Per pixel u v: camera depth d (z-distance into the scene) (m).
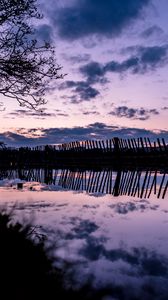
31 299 2.66
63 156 22.42
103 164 18.42
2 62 8.87
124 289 4.49
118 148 17.11
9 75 9.02
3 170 32.44
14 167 30.41
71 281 3.19
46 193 14.97
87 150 20.16
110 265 5.38
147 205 11.21
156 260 5.70
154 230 7.65
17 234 3.42
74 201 12.24
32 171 25.88
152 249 6.30
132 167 16.38
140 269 5.25
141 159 15.80
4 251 3.06
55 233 7.20
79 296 2.90
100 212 9.95
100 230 7.66
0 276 2.74
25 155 27.86
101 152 18.75
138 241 6.78
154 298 4.25
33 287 2.75
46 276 2.98
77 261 5.45
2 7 8.62
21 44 8.95
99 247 6.34
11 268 2.86
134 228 7.84
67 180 19.11
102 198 13.21
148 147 15.53
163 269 5.27
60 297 2.82
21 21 8.85
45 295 2.75
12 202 11.84
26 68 8.94
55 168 23.08
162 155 14.69
